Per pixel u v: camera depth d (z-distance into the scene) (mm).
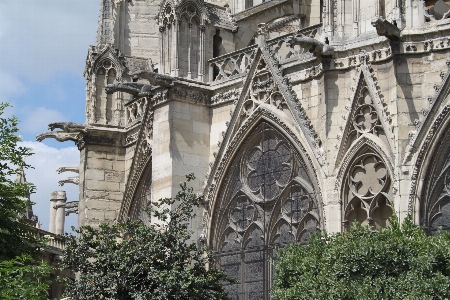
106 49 54438
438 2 41375
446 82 38781
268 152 44750
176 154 46000
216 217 46000
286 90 43688
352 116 40781
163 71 47531
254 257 44469
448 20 39406
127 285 37250
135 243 38281
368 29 41281
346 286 32969
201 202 46094
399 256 32719
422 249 32812
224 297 38781
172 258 37688
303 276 34469
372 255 33031
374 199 39969
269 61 44531
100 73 54438
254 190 45000
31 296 33781
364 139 40344
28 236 40375
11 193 39219
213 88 47219
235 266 45062
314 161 41938
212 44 48281
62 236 39156
